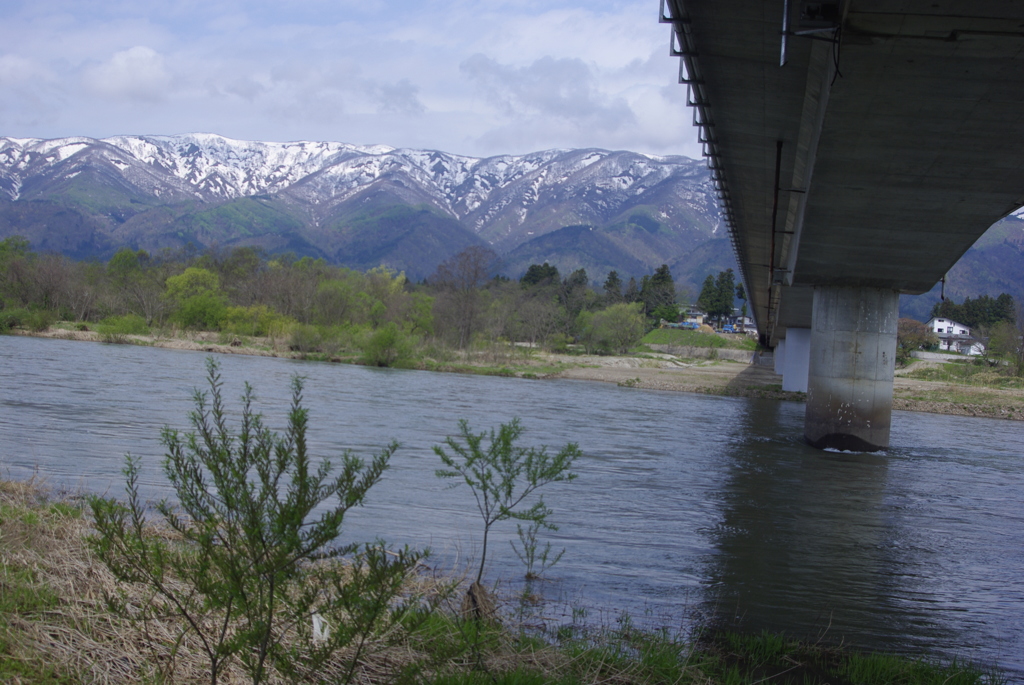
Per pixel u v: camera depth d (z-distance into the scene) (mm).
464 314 98312
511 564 12500
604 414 41375
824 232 26562
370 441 25922
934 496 23172
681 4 16734
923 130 18906
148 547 5438
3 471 17031
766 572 13484
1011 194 21891
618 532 15680
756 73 19750
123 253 121438
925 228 25141
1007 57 15734
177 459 5172
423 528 14523
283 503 5090
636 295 189750
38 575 7836
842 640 10109
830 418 33094
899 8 14547
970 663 9531
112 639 6613
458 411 37750
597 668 7672
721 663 8828
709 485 22344
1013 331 89125
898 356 107750
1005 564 15312
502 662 7441
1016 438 41750
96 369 46500
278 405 34812
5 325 76688
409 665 6375
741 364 119500
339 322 94438
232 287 123750
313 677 6188
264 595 5570
